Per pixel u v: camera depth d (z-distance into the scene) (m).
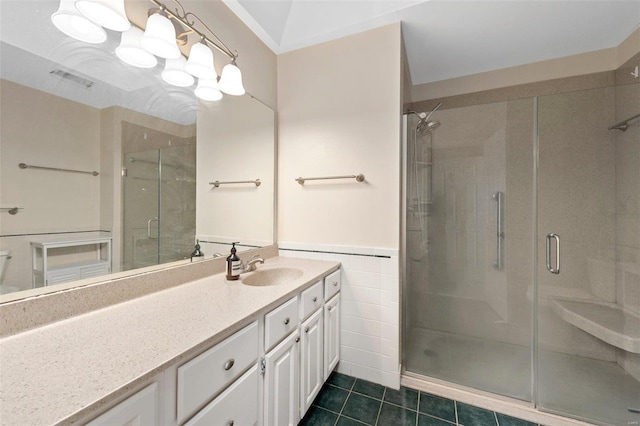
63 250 0.92
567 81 2.09
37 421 0.45
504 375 1.77
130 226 1.13
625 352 1.66
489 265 1.92
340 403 1.58
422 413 1.52
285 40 1.94
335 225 1.89
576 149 1.78
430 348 1.96
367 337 1.79
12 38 0.80
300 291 1.33
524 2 1.53
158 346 0.71
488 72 2.32
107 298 1.00
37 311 0.82
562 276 1.81
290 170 2.03
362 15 1.69
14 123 0.81
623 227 1.67
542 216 1.84
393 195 1.73
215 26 1.52
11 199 0.80
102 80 1.02
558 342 1.81
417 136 1.96
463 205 1.96
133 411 0.60
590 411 1.49
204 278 1.43
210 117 1.52
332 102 1.90
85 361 0.64
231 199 1.66
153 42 1.08
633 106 1.64
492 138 1.91
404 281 1.93
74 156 0.95
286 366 1.20
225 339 0.86
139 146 1.17
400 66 1.71
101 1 0.84
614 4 1.54
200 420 0.77
